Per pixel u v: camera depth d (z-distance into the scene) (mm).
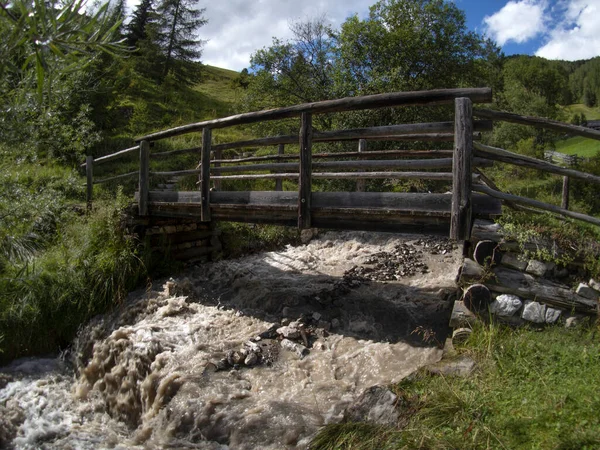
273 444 3865
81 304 6969
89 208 8867
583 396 3283
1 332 6355
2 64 2289
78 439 4875
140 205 7977
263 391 4730
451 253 9250
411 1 14367
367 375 4887
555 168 4180
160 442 4250
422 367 4141
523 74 41875
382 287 7363
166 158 14969
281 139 5883
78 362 6316
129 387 5301
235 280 8000
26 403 5547
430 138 5207
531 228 4453
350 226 5359
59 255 7375
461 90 4363
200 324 6312
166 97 26781
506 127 25875
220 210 6648
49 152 8125
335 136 5266
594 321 4160
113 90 16938
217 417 4270
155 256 8305
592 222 4059
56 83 4211
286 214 5855
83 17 2438
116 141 16078
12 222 5715
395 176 5043
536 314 4312
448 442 3141
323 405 4340
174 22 35281
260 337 5785
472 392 3621
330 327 6004
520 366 3811
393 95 4730
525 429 3113
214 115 25219
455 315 4598
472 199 4578
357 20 14125
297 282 7809
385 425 3545
